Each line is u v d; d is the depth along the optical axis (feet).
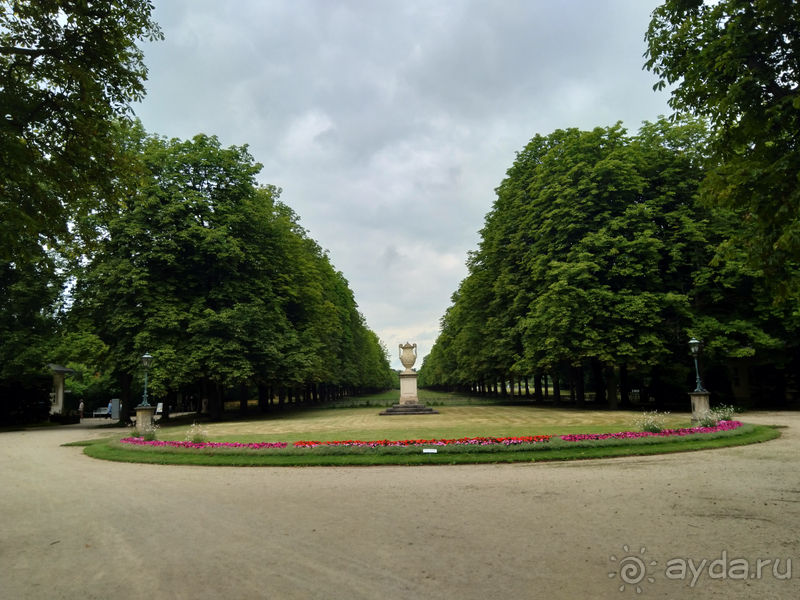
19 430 105.40
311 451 49.03
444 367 294.46
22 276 103.04
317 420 102.42
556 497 30.48
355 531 24.29
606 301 97.14
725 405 95.86
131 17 32.55
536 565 19.30
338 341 180.86
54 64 31.19
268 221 123.85
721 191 30.94
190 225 100.53
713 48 29.89
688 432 54.65
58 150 32.24
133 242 98.48
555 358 103.60
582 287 99.45
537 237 117.39
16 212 27.07
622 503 28.55
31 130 31.58
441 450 47.44
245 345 105.70
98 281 99.50
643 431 56.29
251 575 18.90
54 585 18.34
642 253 98.53
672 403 126.31
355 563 19.94
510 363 132.67
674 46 33.40
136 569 19.79
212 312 100.53
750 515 25.62
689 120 106.63
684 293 103.19
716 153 32.14
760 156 28.71
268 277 121.49
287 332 119.03
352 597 16.75
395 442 50.96
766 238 28.86
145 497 33.30
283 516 27.45
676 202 106.83
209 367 98.84
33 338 105.19
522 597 16.49
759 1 25.88
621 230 103.14
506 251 133.90
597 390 125.39
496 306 133.80
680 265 103.86
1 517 28.81
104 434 87.45
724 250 33.86
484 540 22.44
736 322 94.94
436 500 30.53
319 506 29.66
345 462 45.39
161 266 100.07
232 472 43.32
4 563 20.84
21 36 30.94
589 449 47.50
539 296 108.88
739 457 43.98
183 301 103.35
